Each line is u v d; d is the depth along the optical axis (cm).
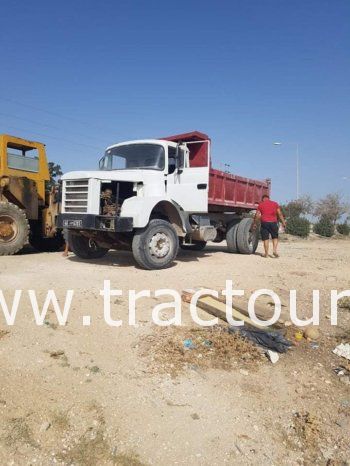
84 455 306
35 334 469
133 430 332
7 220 990
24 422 329
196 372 423
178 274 793
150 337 487
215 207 1123
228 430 342
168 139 1032
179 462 305
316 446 333
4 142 1014
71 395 368
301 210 3338
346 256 1302
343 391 412
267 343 493
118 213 812
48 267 801
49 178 1127
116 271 786
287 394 401
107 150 987
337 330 568
